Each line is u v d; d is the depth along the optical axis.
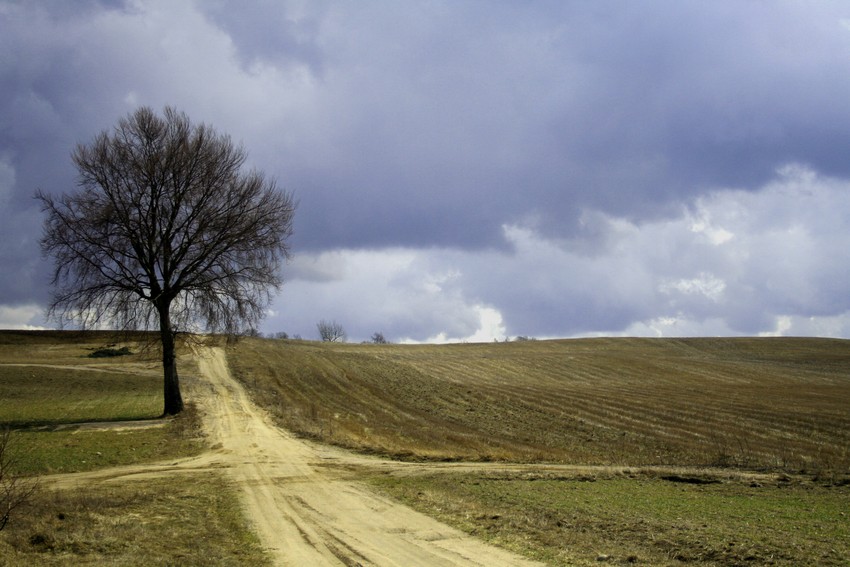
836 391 57.94
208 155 36.12
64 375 58.78
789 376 73.06
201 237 35.94
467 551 12.38
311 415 40.41
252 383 55.75
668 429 38.84
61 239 33.31
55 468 22.25
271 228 37.56
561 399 51.28
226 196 36.62
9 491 14.32
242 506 17.02
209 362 68.38
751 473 26.02
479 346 104.00
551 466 26.62
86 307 34.28
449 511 16.23
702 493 20.88
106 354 73.19
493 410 46.06
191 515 15.70
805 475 25.78
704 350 99.81
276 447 28.72
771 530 14.58
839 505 18.77
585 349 99.88
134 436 30.00
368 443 30.41
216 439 30.42
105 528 13.33
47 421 34.62
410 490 19.50
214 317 36.69
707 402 49.78
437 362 79.19
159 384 55.22
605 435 36.97
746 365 82.06
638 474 24.72
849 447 33.56
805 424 40.12
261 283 37.44
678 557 12.05
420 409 46.44
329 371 66.06
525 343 109.06
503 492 19.59
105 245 33.78
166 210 35.53
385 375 65.62
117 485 19.80
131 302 35.34
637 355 91.75
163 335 37.56
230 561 11.62
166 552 11.99
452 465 25.89
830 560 11.80
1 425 32.09
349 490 19.58
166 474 22.12
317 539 13.39
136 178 34.66
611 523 14.98
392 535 13.74
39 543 11.99
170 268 36.12
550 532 13.88
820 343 107.31
